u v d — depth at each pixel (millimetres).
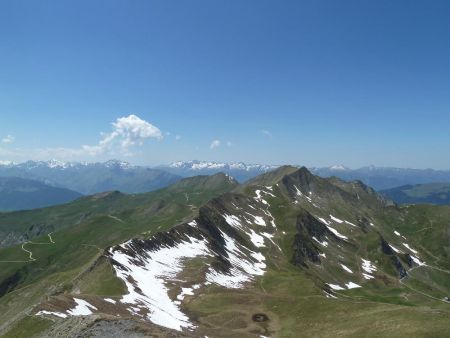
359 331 85188
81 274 120375
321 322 95062
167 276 129875
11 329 65812
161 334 57250
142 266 129500
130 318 62094
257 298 114188
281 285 147250
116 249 130500
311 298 110938
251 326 96688
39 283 165375
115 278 108000
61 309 72125
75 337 56156
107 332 56594
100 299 85625
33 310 70438
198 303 110750
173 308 104688
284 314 103812
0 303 163000
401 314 89250
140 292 105875
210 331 91812
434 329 78688
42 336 60438
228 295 116500
